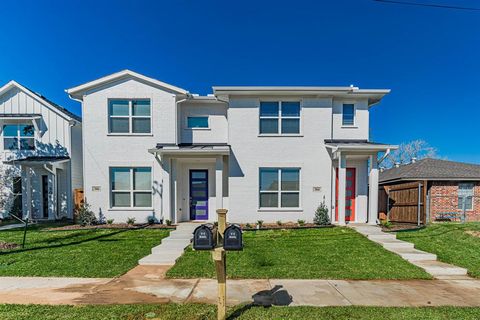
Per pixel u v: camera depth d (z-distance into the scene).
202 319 3.86
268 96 11.02
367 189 11.05
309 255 7.04
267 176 11.05
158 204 11.07
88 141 11.12
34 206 12.71
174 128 11.27
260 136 10.99
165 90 11.29
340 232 9.22
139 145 11.21
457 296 4.80
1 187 11.90
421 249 7.62
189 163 11.60
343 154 10.17
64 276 5.79
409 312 4.09
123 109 11.29
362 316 3.96
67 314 3.97
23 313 4.00
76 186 13.20
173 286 5.21
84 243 8.20
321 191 10.92
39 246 7.89
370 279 5.64
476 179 14.62
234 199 10.93
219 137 11.97
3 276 5.77
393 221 12.08
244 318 3.88
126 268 6.31
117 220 11.07
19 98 12.89
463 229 9.62
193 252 7.41
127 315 3.95
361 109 11.33
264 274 5.80
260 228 9.86
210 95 11.75
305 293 4.88
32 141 13.02
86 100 11.13
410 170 16.59
